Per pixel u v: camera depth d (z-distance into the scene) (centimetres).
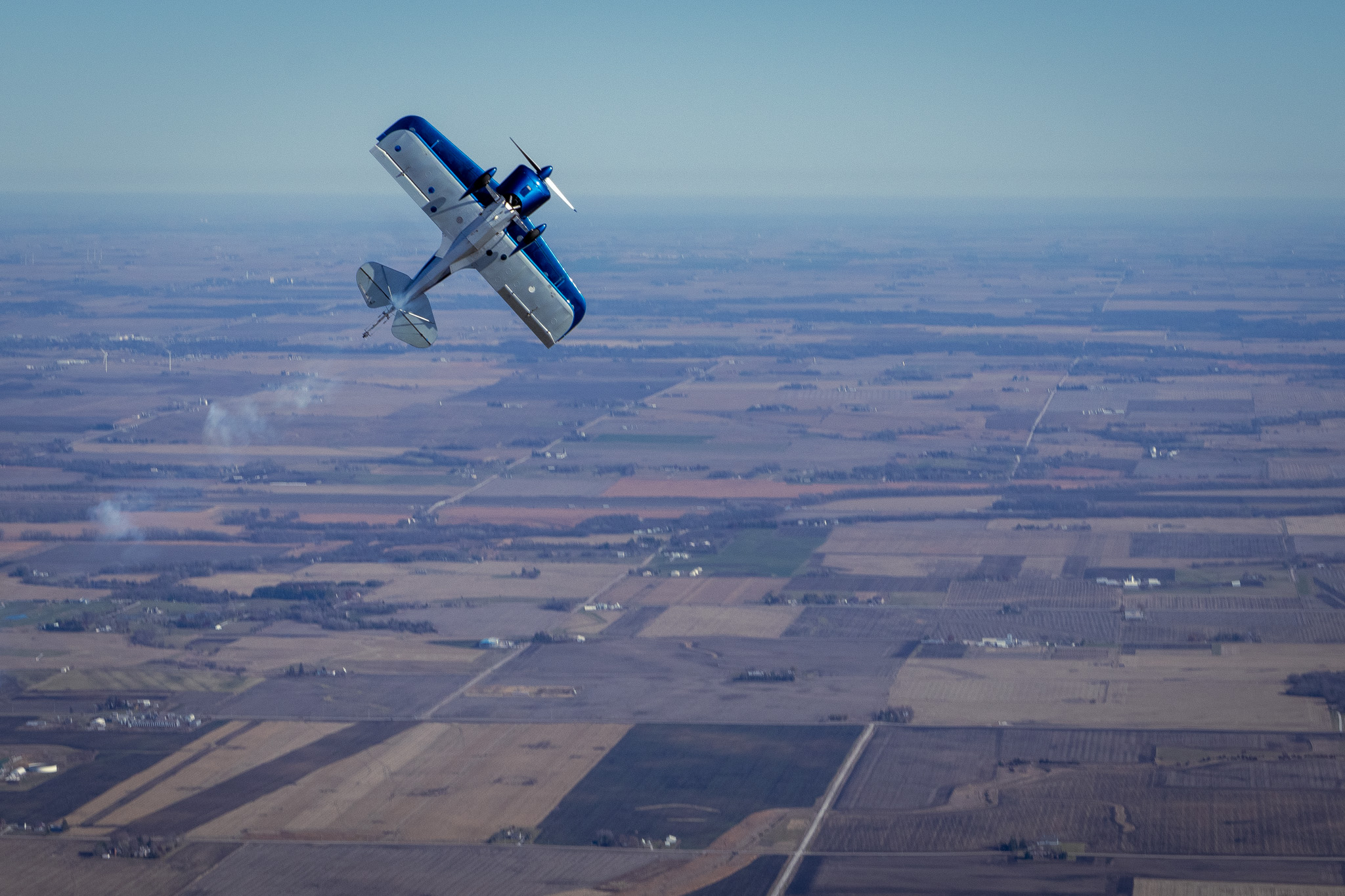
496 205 6625
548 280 6762
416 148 6775
